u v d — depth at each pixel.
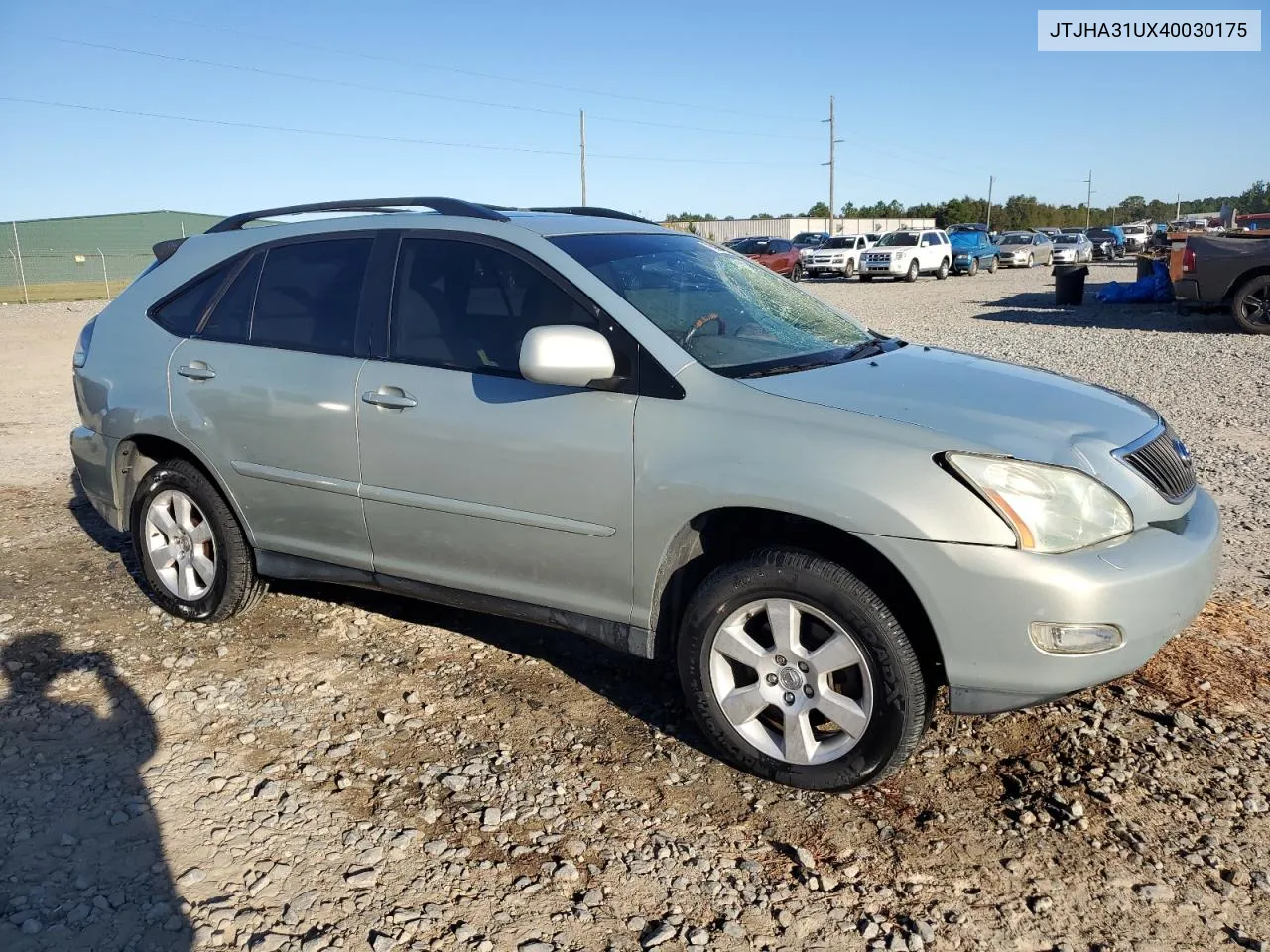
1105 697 3.84
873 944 2.65
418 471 3.86
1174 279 17.25
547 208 4.62
